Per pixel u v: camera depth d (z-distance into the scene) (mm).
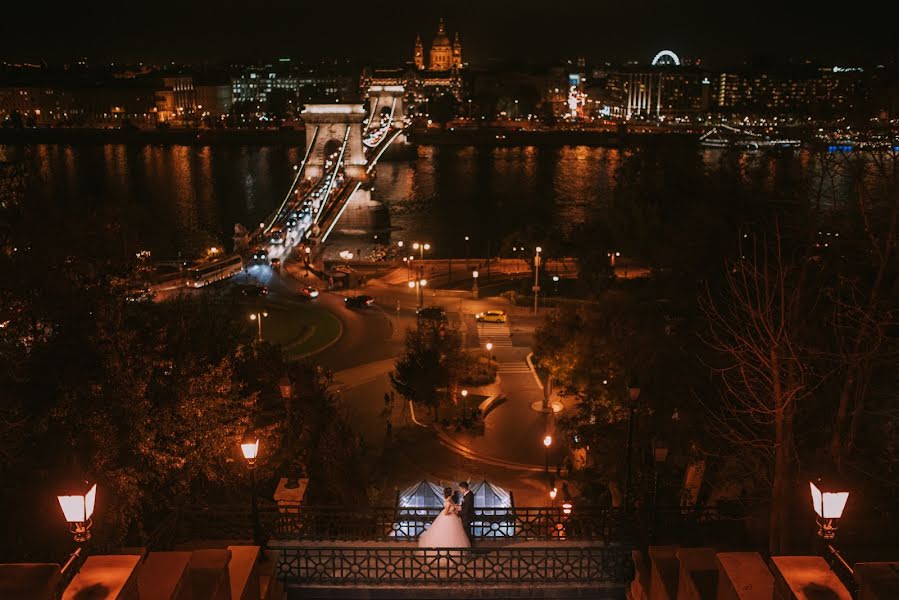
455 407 56438
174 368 27859
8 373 25672
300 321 79500
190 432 26656
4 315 27156
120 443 24406
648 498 20234
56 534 20875
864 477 21516
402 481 45031
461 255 128375
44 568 9195
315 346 71812
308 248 114000
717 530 21312
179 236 136250
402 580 16250
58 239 29703
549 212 169125
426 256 126562
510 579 16344
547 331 50438
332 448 34656
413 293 89375
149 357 26609
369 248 133500
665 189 67562
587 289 81000
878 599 9016
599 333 39875
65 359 26922
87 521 11664
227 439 27500
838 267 25219
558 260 95062
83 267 29734
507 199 188125
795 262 28719
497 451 49688
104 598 9703
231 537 18547
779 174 43875
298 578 16344
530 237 104375
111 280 29750
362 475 42406
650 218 67188
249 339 39031
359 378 63719
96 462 22797
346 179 169625
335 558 16969
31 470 22703
